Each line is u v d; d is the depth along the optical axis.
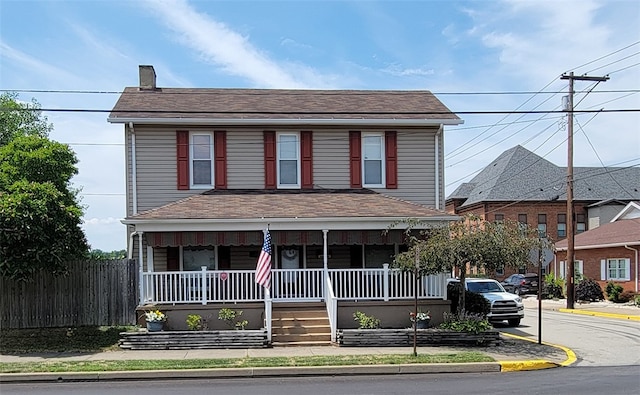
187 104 20.47
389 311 16.58
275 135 19.84
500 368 12.40
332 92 22.88
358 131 20.08
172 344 14.73
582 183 54.50
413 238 15.63
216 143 19.56
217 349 14.65
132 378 11.68
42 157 19.86
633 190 54.50
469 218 15.52
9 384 11.22
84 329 17.17
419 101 21.86
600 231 38.38
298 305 16.48
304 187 19.78
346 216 16.70
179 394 10.04
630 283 32.38
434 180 20.11
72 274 17.59
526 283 40.72
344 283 16.80
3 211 14.81
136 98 20.84
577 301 33.81
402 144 20.17
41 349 14.70
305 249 19.17
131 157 19.11
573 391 9.98
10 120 30.59
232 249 18.98
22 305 17.28
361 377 11.67
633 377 11.41
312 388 10.48
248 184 19.66
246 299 16.55
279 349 14.57
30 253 14.97
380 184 20.11
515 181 53.75
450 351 14.12
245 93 22.30
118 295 17.81
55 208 16.00
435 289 16.92
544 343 15.94
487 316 19.11
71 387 10.84
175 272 16.39
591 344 16.25
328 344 15.18
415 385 10.70
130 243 19.03
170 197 19.19
